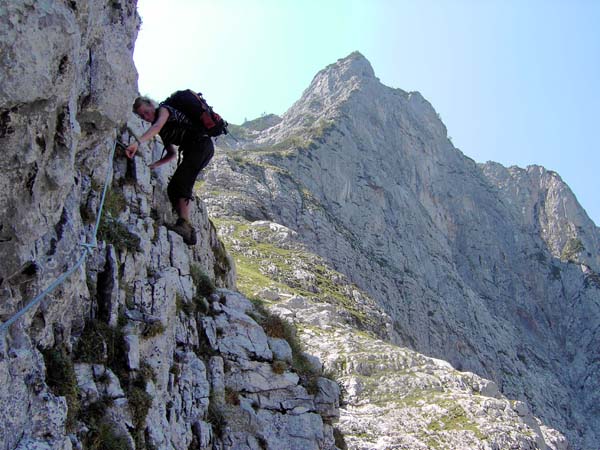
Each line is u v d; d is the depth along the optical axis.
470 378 50.06
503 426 41.88
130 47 10.92
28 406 7.62
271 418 15.98
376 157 154.62
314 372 18.14
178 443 12.73
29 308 7.10
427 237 150.12
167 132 9.27
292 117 185.00
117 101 9.02
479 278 166.75
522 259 179.75
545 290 175.62
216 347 16.12
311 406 16.61
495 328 144.38
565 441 49.72
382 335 69.38
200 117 9.27
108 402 10.38
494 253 174.25
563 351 163.88
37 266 7.26
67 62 6.68
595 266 191.50
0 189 6.52
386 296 115.75
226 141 172.50
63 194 7.39
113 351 11.20
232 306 17.83
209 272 20.97
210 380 15.27
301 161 129.00
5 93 6.12
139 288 12.88
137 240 13.37
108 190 13.98
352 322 63.22
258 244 78.81
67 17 6.57
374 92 177.38
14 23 6.08
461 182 181.38
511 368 132.12
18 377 7.41
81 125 8.94
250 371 16.27
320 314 55.72
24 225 6.89
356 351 49.50
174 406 13.10
